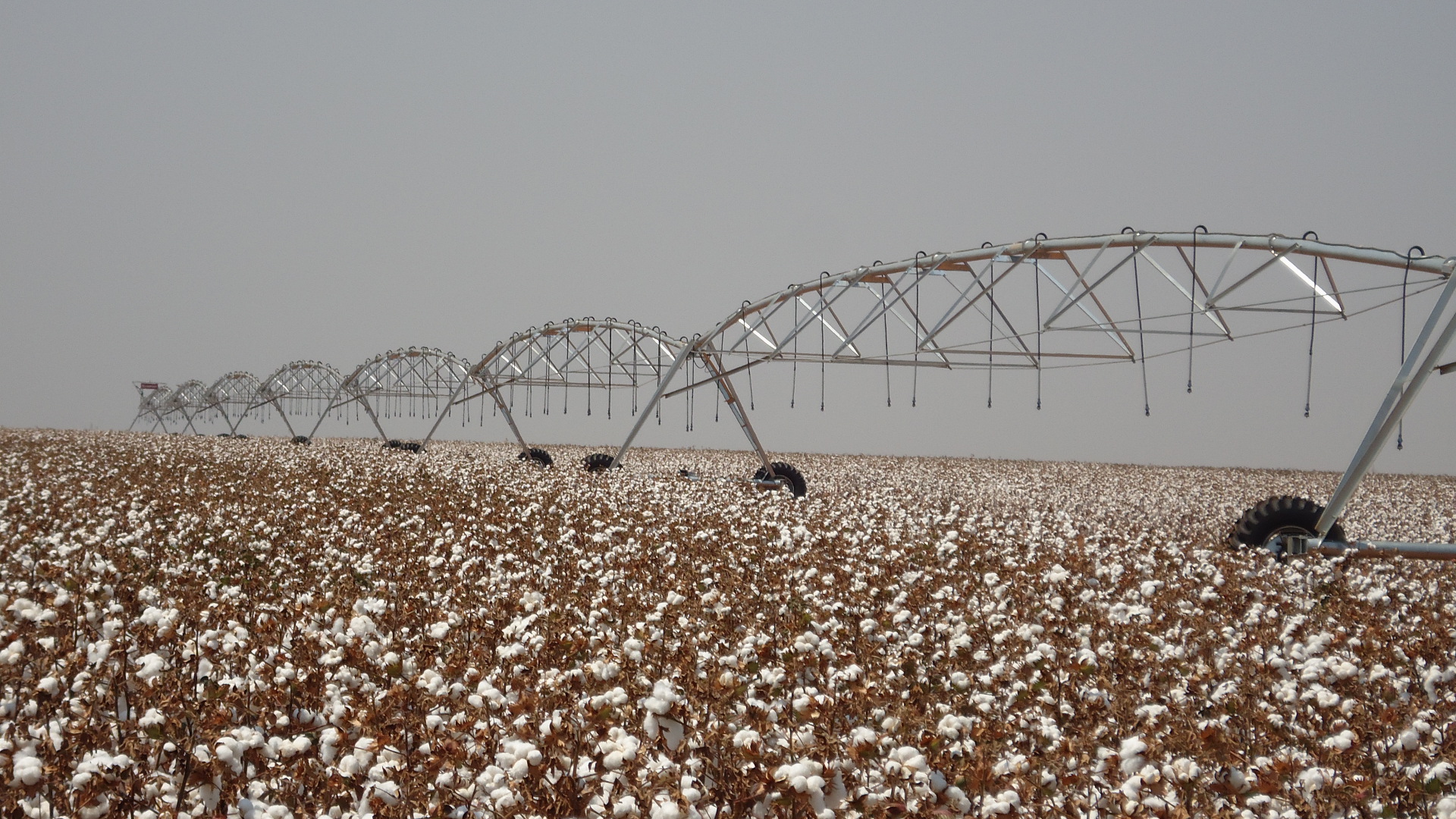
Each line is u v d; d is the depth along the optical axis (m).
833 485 49.19
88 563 17.00
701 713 9.05
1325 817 8.13
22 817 7.54
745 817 7.32
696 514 29.39
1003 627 14.80
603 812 7.28
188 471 42.12
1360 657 13.29
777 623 14.30
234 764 7.93
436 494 33.81
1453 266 21.56
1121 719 10.36
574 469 49.06
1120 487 57.91
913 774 7.48
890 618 14.74
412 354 69.62
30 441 69.62
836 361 34.81
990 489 51.09
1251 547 24.86
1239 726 10.29
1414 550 24.09
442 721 9.09
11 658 10.25
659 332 44.78
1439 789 8.38
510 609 14.36
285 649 11.72
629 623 14.48
